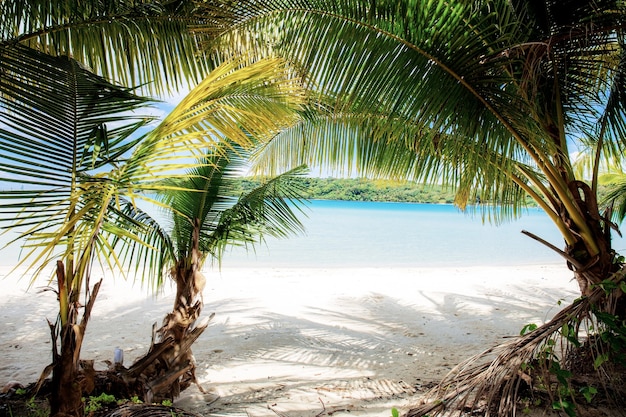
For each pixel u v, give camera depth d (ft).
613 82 10.41
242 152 12.80
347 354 14.53
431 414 7.13
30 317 19.15
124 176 5.96
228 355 14.37
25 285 26.23
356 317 19.86
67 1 8.89
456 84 7.90
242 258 49.75
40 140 5.92
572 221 9.77
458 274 34.12
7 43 6.61
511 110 7.85
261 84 7.86
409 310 21.39
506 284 29.12
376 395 10.91
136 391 9.38
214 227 12.50
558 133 9.76
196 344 15.61
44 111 6.01
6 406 8.50
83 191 5.81
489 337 16.75
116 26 9.39
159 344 9.99
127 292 24.80
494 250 61.87
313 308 21.57
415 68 7.79
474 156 8.53
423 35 7.60
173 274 11.26
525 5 8.75
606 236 9.60
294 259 49.93
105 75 9.65
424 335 16.99
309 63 8.11
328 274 33.35
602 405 8.39
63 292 6.54
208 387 11.48
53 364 6.62
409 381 11.95
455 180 11.55
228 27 8.38
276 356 14.26
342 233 79.20
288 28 8.11
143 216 10.70
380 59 7.76
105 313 20.16
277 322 18.80
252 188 13.56
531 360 8.55
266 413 9.80
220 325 18.31
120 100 6.63
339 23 7.79
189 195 11.96
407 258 52.42
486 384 7.04
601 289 8.03
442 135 8.30
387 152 12.03
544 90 9.92
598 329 7.98
